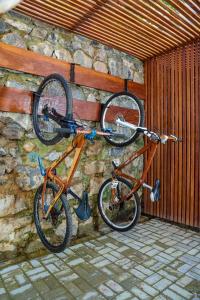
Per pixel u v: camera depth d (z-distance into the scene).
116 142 3.54
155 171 4.14
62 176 3.23
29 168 2.92
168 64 3.91
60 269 2.53
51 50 3.10
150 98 4.18
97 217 3.65
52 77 2.70
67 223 2.53
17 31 2.82
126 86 3.91
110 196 3.57
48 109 2.79
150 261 2.71
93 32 3.29
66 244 2.54
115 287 2.24
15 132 2.80
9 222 2.75
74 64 3.26
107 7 2.69
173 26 3.10
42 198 2.78
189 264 2.66
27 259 2.74
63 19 2.95
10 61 2.71
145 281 2.34
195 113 3.61
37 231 2.86
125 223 3.87
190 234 3.50
